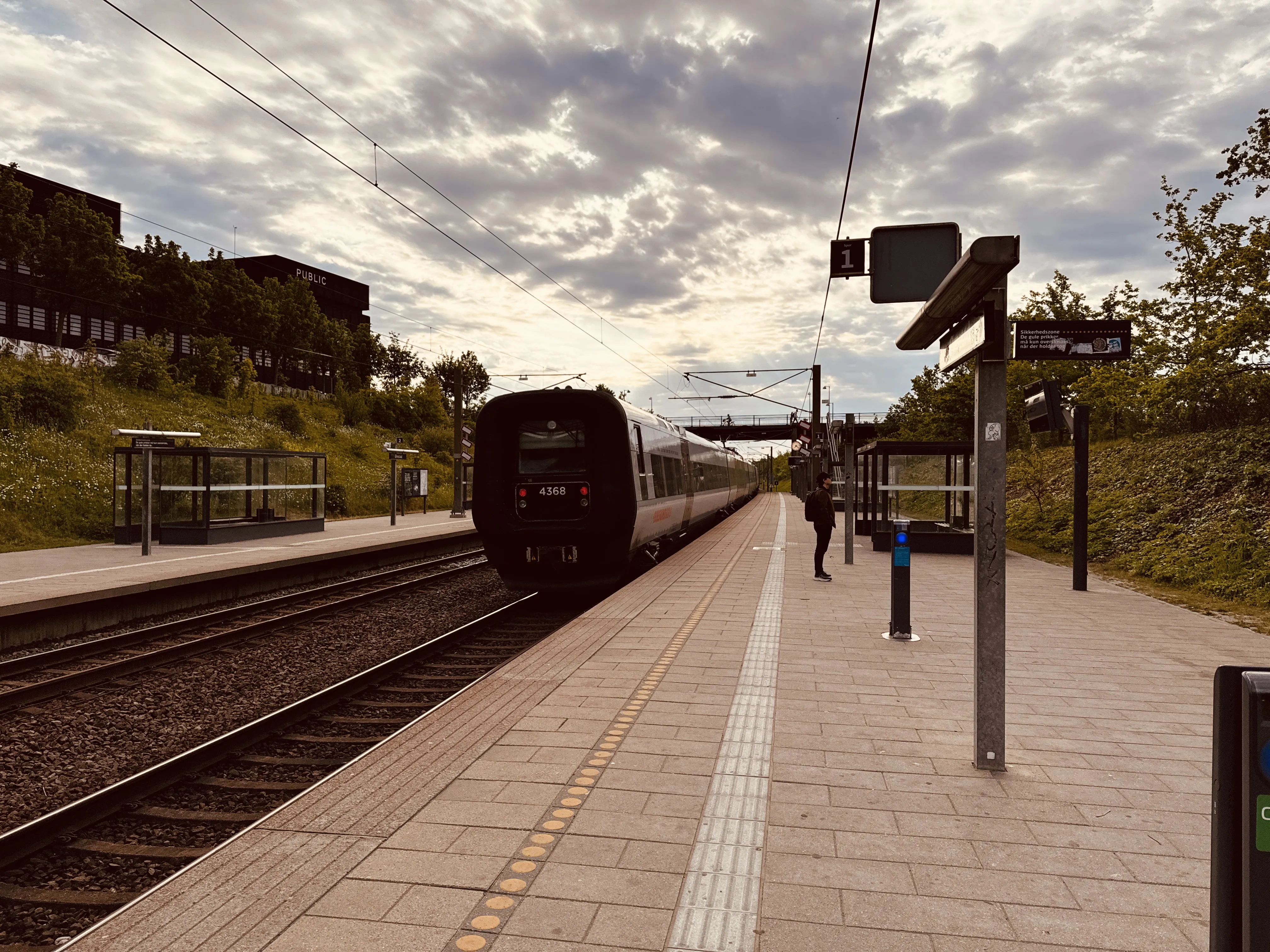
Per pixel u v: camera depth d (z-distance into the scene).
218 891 3.09
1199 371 15.08
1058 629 8.70
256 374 45.94
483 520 12.26
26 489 19.73
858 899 3.08
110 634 10.70
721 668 6.76
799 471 55.25
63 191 46.09
